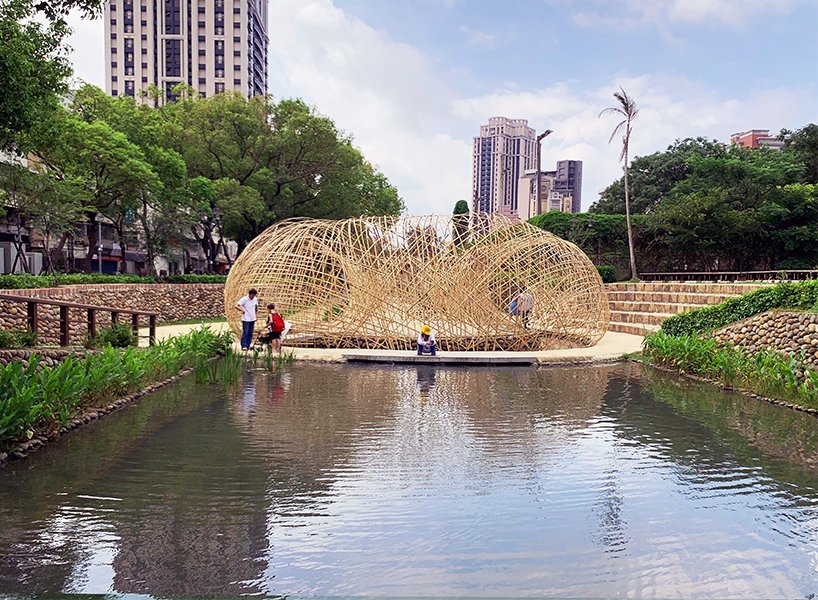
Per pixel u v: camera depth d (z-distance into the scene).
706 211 28.12
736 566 3.86
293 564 3.80
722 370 10.54
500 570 3.76
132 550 3.98
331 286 15.04
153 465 5.78
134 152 21.09
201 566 3.76
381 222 14.84
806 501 4.99
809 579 3.70
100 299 17.11
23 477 5.39
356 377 11.30
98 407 7.94
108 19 81.56
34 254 31.53
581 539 4.23
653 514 4.70
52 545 4.03
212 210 28.66
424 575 3.69
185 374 11.32
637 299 22.53
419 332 14.70
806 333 10.58
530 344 15.14
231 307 15.77
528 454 6.30
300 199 30.97
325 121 28.62
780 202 28.95
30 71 9.91
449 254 14.41
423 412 8.27
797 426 7.55
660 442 6.79
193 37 82.19
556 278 15.23
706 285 19.33
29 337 9.94
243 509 4.70
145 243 26.75
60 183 18.53
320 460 6.01
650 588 3.57
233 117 28.33
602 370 12.53
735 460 6.12
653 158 38.94
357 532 4.30
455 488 5.24
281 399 9.09
